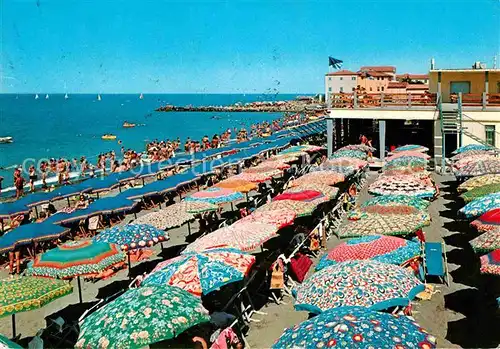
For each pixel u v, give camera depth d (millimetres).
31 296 9180
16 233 16078
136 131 99688
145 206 26422
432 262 13016
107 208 20562
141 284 10227
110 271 14945
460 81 35062
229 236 12523
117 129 104875
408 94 32562
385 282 8086
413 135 44656
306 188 17047
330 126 34594
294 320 11547
